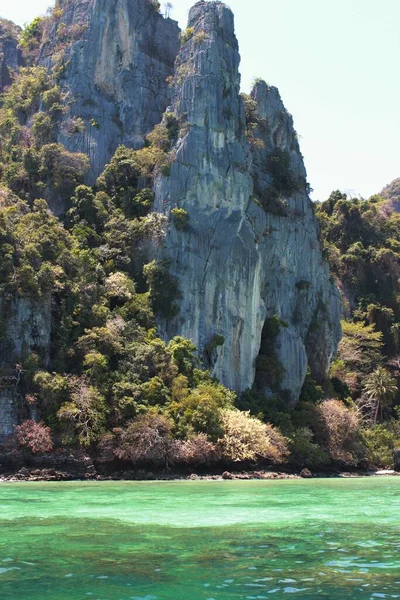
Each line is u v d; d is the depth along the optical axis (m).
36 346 51.28
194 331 62.88
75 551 16.59
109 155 76.75
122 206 69.50
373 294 108.06
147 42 84.94
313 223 84.19
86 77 80.44
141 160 71.00
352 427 65.38
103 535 18.91
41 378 47.84
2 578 13.86
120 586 13.28
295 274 78.44
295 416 64.25
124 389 50.22
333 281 85.88
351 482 45.25
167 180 67.56
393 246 116.94
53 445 45.97
